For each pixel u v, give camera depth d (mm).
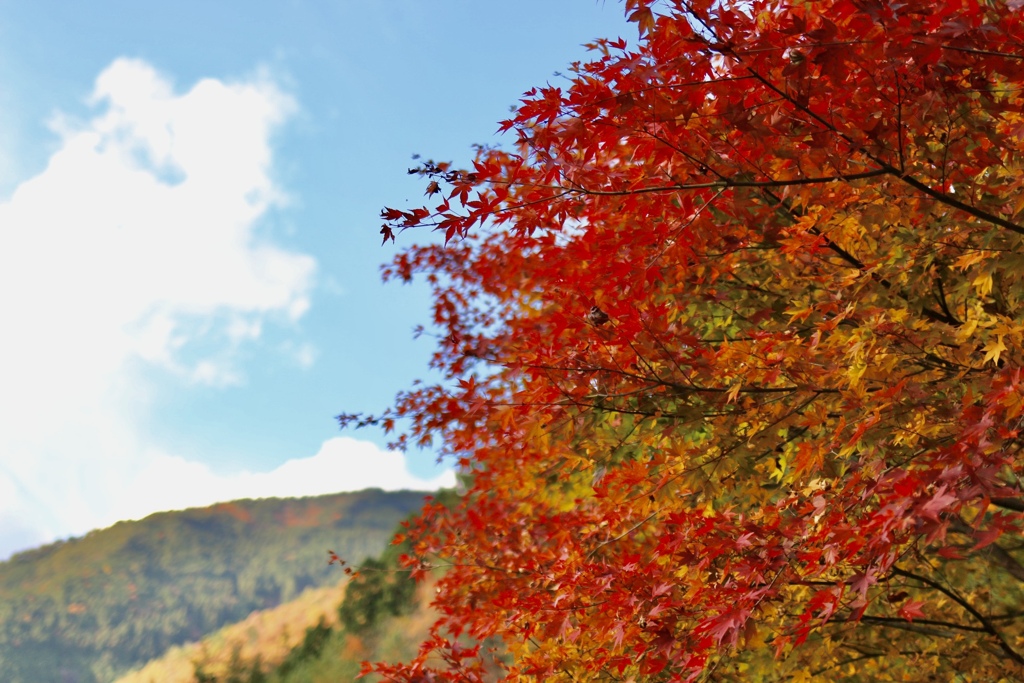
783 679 4398
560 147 3023
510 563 5996
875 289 3902
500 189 3039
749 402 3807
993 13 2779
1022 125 3043
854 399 3455
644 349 3910
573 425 3988
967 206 3139
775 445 3734
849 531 2920
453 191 2986
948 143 3139
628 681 4031
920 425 3322
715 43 2734
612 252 3605
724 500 4492
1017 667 4605
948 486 2807
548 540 6066
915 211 3477
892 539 2924
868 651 5023
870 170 3359
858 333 3482
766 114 3059
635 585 4012
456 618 6172
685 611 3920
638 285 3646
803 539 3357
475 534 6371
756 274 4863
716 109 3025
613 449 4047
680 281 4500
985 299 4086
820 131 2990
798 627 3453
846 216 3439
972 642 4746
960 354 3529
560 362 4047
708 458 3748
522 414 3982
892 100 2998
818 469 3631
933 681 4895
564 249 4051
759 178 3471
